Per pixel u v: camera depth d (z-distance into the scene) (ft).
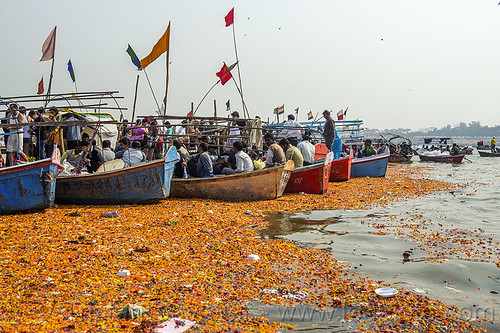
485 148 200.54
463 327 14.76
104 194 36.99
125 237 25.77
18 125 35.47
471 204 41.75
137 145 41.47
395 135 135.44
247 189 41.06
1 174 30.76
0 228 26.86
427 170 94.79
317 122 82.17
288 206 39.17
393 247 25.35
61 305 15.51
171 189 41.88
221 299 16.90
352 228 30.48
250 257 22.53
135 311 14.96
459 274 20.34
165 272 19.79
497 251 24.39
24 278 18.10
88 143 41.22
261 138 50.16
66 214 32.35
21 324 13.74
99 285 17.72
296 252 23.98
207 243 25.34
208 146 45.80
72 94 42.57
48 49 44.62
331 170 61.98
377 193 49.21
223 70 52.60
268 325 14.74
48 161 31.89
